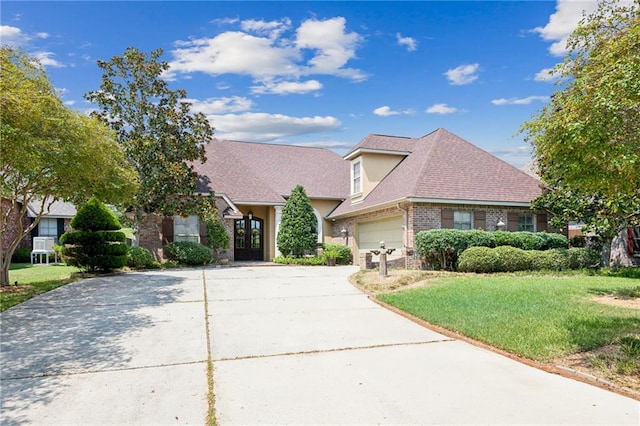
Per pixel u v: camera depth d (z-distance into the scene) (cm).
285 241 2095
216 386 479
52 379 507
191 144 1859
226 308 923
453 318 758
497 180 1770
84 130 1058
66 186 1202
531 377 491
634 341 568
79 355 601
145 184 1762
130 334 712
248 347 634
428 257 1562
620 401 420
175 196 1872
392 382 484
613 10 811
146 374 522
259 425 383
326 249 2125
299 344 647
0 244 1230
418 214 1597
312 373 518
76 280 1338
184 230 1980
